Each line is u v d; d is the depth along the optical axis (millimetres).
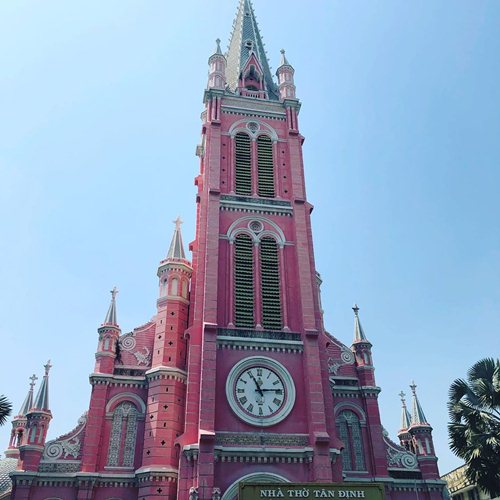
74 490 33094
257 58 50844
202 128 47094
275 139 44156
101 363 37406
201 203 40031
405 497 36625
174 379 35344
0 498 44406
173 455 32750
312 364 32906
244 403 31141
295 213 39875
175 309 38469
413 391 41844
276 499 19906
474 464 30016
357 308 45094
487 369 32844
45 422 35156
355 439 38812
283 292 36344
